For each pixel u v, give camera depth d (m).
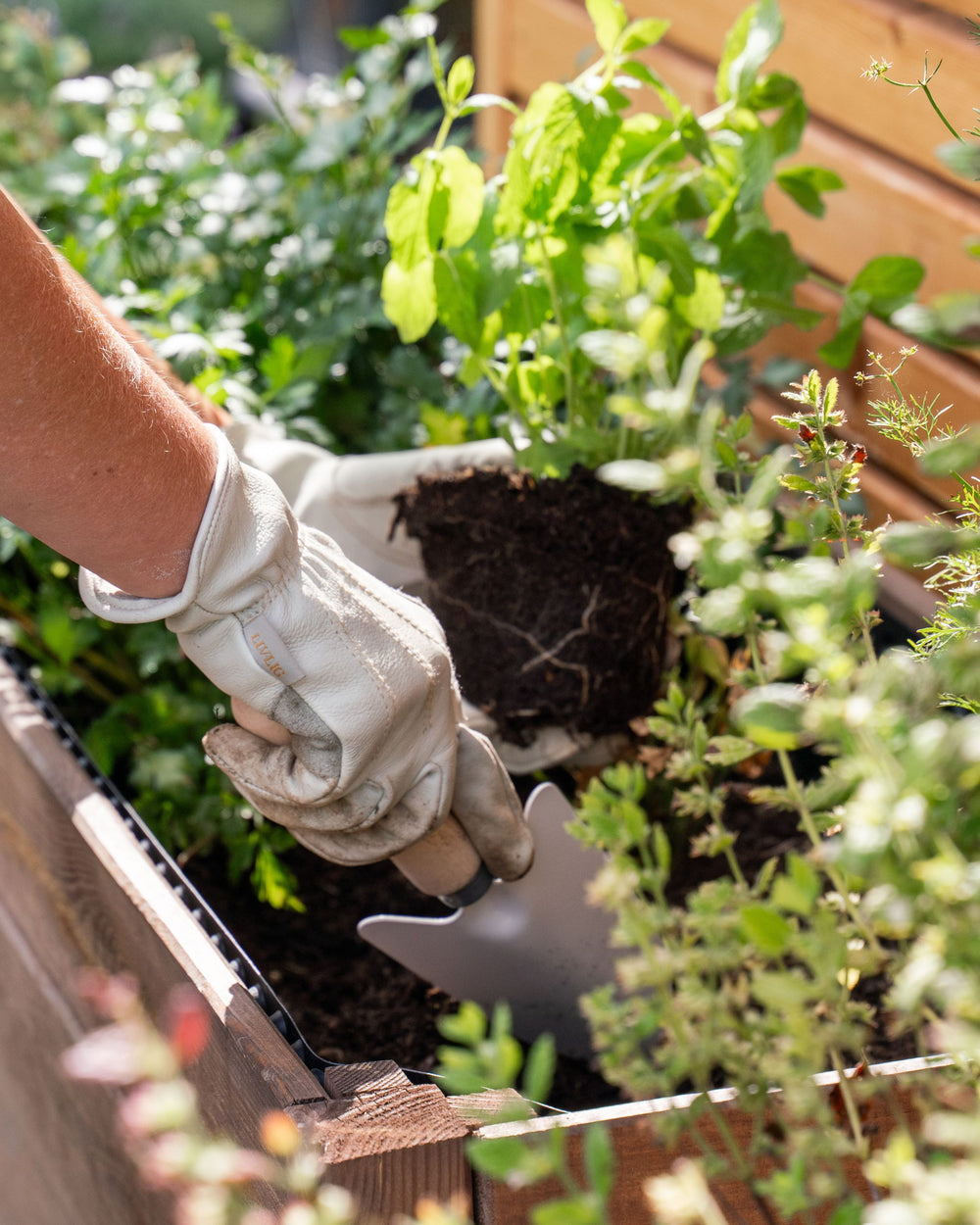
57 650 1.84
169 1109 0.40
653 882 0.61
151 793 1.70
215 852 1.75
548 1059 0.45
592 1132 0.47
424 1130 0.78
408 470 1.55
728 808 1.66
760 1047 0.62
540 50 2.77
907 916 0.49
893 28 1.72
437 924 1.26
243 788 1.02
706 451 0.52
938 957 0.47
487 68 3.04
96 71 5.80
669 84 2.34
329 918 1.60
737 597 0.51
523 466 1.48
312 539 0.96
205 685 1.84
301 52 5.05
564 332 1.47
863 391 1.85
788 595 0.50
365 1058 1.34
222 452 0.87
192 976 0.99
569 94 1.36
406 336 1.54
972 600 0.70
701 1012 0.64
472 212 1.42
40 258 0.75
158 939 1.04
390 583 1.57
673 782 1.55
